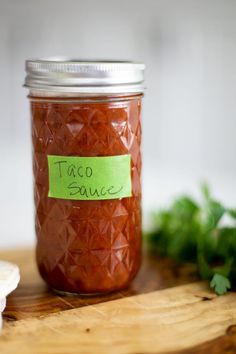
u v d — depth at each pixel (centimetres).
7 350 35
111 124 40
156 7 72
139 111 42
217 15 72
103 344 36
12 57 69
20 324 39
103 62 41
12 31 69
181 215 51
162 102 76
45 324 39
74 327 38
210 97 76
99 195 41
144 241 53
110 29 71
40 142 42
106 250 42
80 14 70
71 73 39
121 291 44
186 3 72
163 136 77
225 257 48
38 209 43
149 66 74
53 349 36
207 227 46
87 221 41
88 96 39
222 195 72
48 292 43
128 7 71
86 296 43
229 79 74
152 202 71
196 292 43
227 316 40
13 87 71
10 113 72
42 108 41
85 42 71
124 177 41
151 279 46
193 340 37
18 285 45
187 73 75
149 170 78
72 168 40
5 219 68
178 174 79
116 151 41
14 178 74
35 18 69
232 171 79
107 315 40
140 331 38
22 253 51
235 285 45
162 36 73
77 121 40
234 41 72
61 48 71
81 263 42
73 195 41
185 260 50
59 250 42
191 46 74
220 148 78
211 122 77
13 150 73
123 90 40
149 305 41
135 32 72
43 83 39
